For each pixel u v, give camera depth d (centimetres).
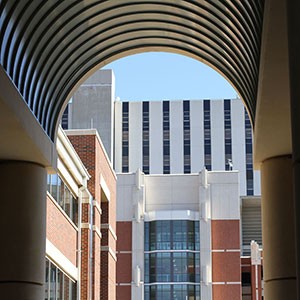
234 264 7375
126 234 7581
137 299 7400
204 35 1655
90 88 11444
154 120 11900
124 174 7700
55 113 1694
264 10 1138
